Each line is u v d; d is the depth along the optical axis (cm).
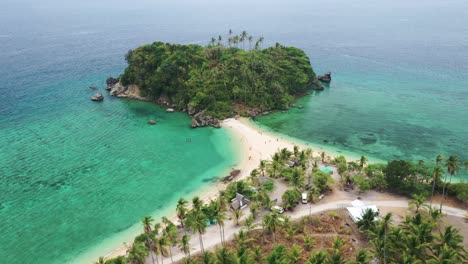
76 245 8062
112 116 16025
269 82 17138
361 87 19725
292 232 7488
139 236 7625
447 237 6259
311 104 17062
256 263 6481
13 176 11050
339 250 6731
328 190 9388
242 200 8850
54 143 13362
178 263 7125
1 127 14912
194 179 10681
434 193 8925
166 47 18700
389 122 14712
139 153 12438
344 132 13800
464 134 13375
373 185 9369
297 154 10888
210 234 7956
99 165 11650
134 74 18300
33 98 18788
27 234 8450
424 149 12281
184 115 15925
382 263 6197
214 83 16288
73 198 9869
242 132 13838
